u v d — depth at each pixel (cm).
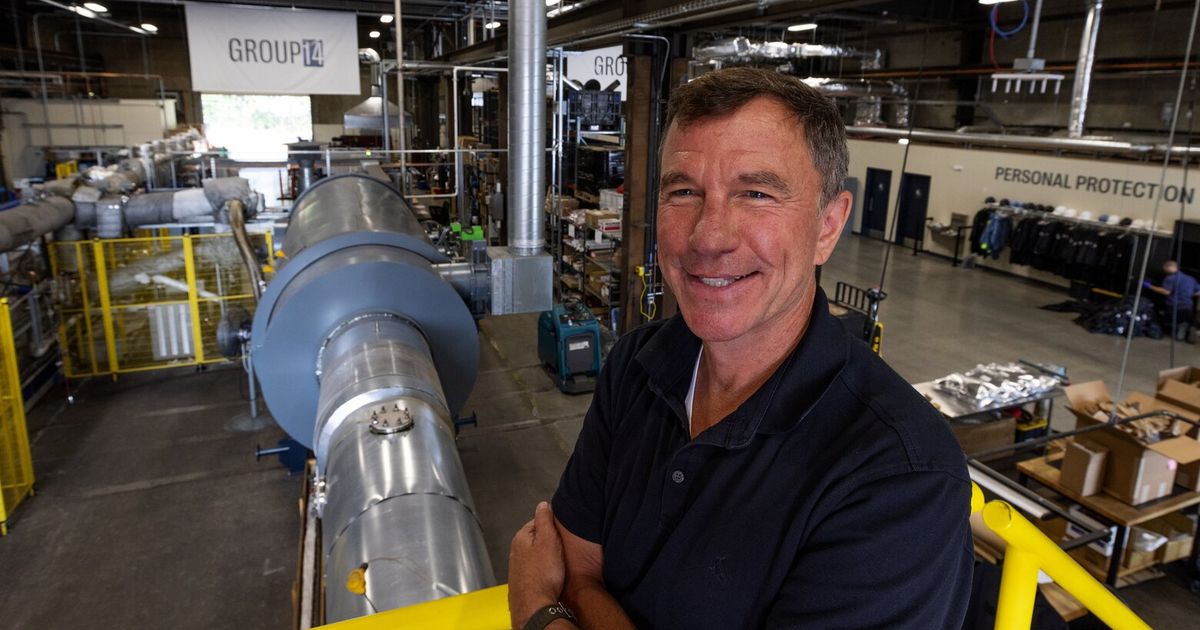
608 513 92
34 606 472
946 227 1444
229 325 677
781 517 73
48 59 1616
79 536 545
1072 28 1278
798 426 75
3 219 609
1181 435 461
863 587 66
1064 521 461
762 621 74
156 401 771
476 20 1548
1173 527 477
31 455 657
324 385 343
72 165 1030
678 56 746
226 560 522
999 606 100
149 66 1989
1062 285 1255
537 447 678
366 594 199
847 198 84
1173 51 1119
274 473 637
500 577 511
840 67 1588
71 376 807
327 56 1109
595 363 792
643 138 772
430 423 283
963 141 959
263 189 1116
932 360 900
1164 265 986
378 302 405
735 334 78
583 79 1109
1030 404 639
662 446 87
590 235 1005
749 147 75
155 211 792
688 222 79
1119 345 964
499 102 1166
